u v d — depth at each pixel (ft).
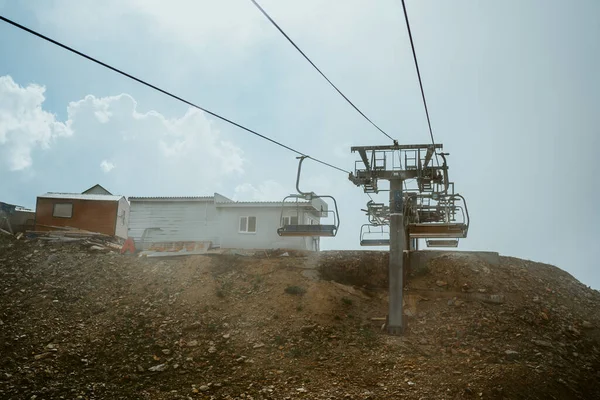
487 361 60.34
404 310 74.54
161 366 56.65
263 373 56.03
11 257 82.74
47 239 94.27
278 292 76.74
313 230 70.03
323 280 81.87
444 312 73.51
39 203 107.55
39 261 82.23
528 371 57.77
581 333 72.64
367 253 88.43
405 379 54.34
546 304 78.64
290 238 111.96
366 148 69.82
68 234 99.09
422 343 65.16
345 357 60.39
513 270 87.81
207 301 73.77
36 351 57.21
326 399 49.39
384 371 56.65
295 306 73.20
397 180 69.26
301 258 87.92
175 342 62.64
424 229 76.13
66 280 76.48
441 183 70.38
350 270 85.51
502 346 64.95
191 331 65.82
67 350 58.18
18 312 65.51
